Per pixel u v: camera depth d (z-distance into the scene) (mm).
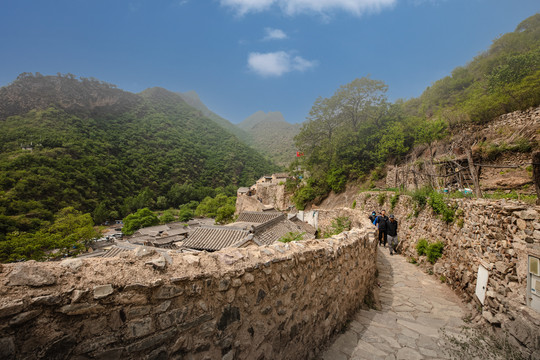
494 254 4277
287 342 2857
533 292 3270
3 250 25703
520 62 16625
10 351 1228
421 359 3162
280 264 2828
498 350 3285
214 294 2111
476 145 12430
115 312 1577
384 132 25531
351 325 4176
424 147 20484
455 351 3316
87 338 1469
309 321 3264
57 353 1363
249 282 2422
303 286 3180
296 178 38938
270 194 44469
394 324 4207
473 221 5371
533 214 3480
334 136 29984
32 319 1315
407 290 5945
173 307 1840
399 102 36469
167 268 1893
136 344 1632
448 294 5617
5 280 1325
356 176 26719
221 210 40344
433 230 7824
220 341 2117
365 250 5734
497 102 14742
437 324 4207
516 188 8984
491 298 4031
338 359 3201
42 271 1439
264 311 2574
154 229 43938
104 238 39969
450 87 28938
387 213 13203
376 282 6496
